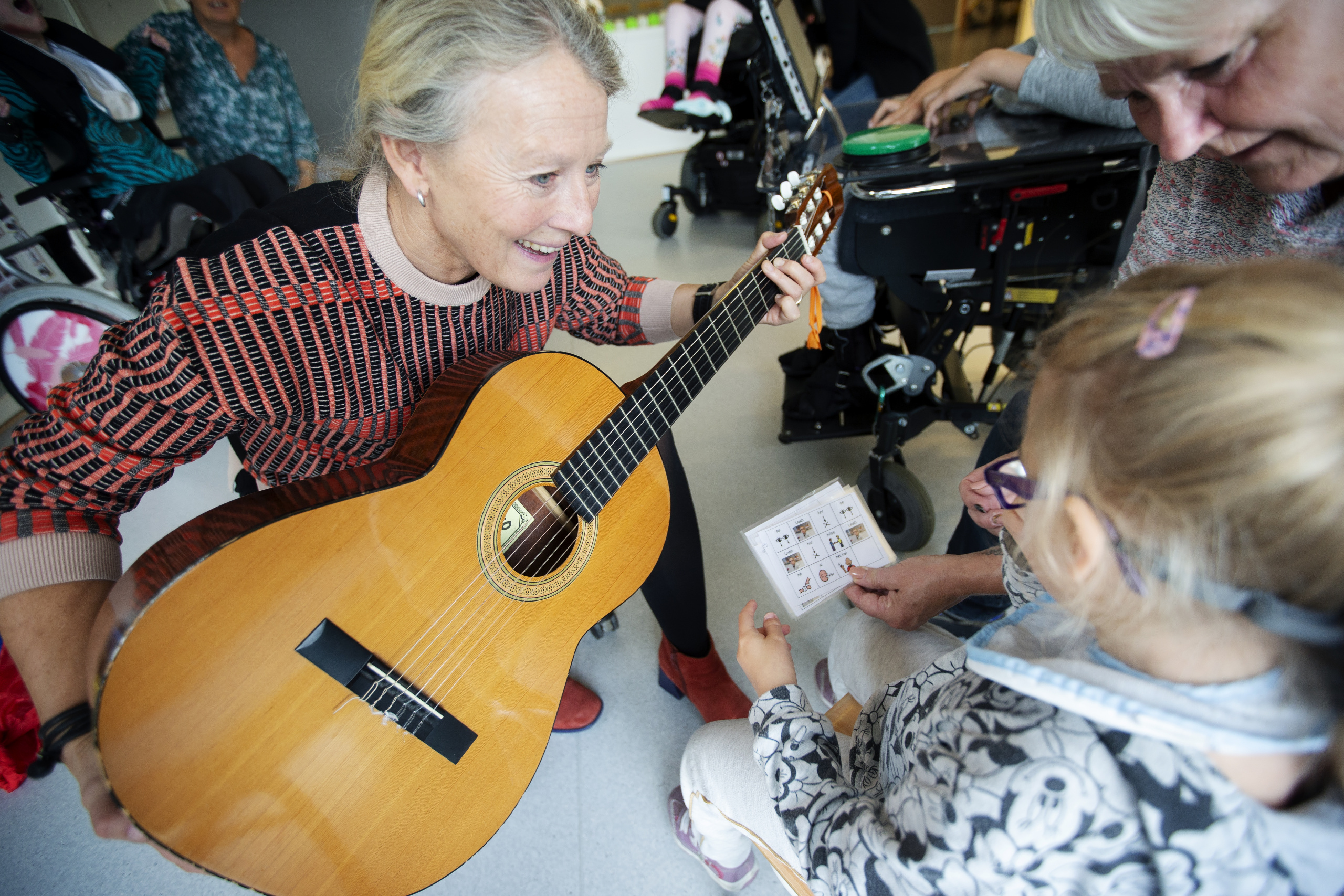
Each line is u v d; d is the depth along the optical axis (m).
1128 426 0.39
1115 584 0.44
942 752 0.55
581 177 0.75
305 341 0.80
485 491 0.89
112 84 2.21
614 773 1.40
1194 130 0.64
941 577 1.00
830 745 0.77
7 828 1.35
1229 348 0.36
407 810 0.83
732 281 1.15
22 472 0.74
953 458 2.10
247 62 2.62
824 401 1.97
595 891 1.23
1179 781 0.43
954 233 1.39
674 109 3.35
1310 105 0.56
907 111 1.79
